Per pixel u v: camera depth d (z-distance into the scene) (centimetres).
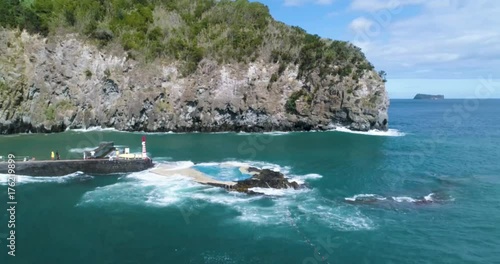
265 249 3045
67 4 10662
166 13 11825
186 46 10581
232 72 10294
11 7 9919
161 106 9944
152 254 2952
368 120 10188
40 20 9962
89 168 5272
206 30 11338
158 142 8188
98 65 10075
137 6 11606
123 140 8350
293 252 2998
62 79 9869
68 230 3388
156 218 3662
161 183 4825
